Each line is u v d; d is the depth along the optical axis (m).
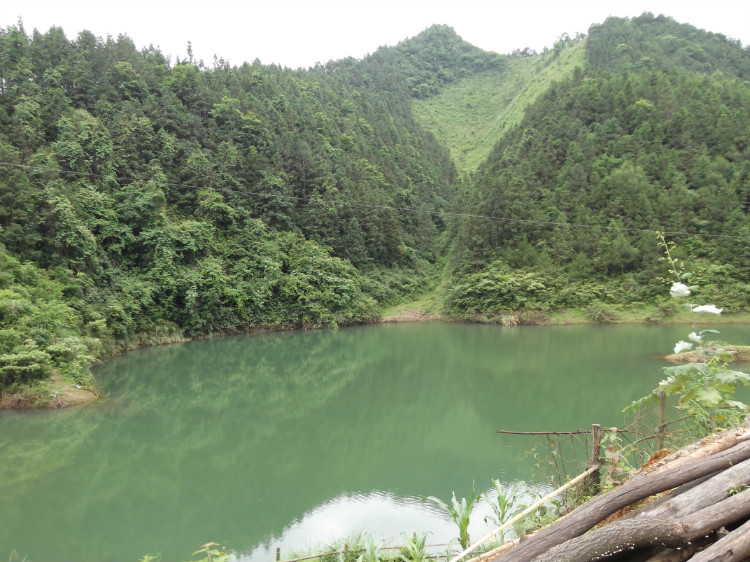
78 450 11.73
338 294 37.88
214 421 14.24
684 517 2.63
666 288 36.16
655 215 39.94
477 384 17.94
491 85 111.69
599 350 24.22
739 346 18.94
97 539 7.72
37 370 15.06
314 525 8.08
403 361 23.22
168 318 29.78
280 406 15.87
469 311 39.47
